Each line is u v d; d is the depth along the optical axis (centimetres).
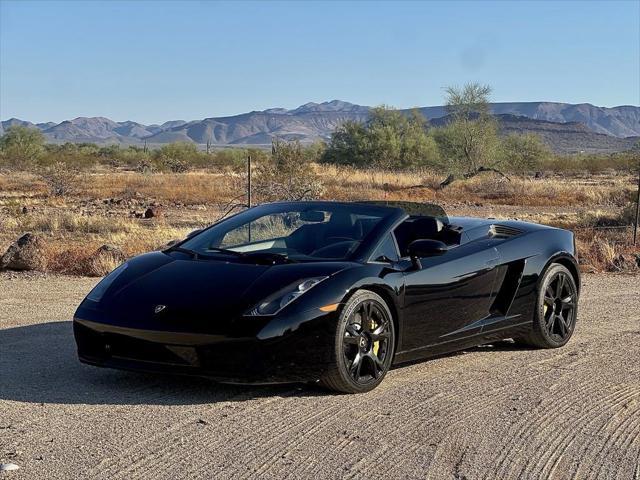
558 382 595
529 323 688
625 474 412
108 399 528
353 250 577
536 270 683
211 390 552
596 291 1069
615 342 743
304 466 412
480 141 4694
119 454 424
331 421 488
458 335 625
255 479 394
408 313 579
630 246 1536
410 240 612
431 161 5025
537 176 5559
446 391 563
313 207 632
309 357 517
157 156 7500
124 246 1362
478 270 631
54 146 8125
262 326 503
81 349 553
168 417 490
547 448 450
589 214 2252
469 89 4841
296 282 529
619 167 6931
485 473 409
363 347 548
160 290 541
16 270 1192
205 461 416
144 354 521
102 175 4853
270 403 523
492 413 513
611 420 504
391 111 5553
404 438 460
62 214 2058
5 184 3859
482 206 2906
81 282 1076
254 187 2212
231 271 551
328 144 5988
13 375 588
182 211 2536
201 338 503
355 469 410
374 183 3762
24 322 795
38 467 404
